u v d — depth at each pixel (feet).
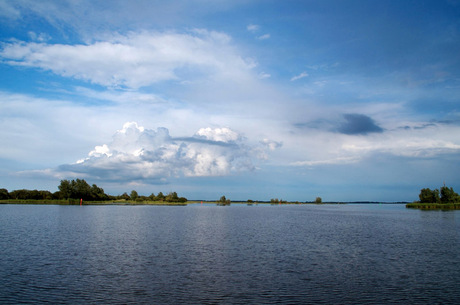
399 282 96.32
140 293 84.23
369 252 145.38
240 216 457.68
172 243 168.45
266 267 113.91
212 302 78.13
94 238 184.34
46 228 237.86
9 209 556.92
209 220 355.97
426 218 403.54
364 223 323.57
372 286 92.02
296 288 89.66
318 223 324.19
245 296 82.74
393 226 286.05
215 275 102.27
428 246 163.94
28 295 82.07
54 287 88.79
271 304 77.25
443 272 108.17
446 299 81.71
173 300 79.36
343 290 88.28
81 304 75.97
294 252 144.25
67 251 141.79
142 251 143.33
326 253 142.31
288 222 337.72
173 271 107.04
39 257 128.16
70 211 501.56
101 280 95.66
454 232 232.53
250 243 171.53
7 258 126.11
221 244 166.71
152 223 297.33
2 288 87.71
